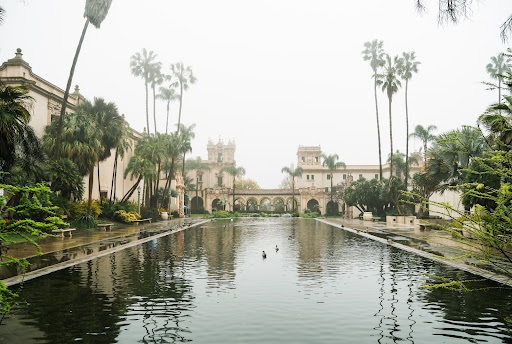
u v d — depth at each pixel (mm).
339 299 8508
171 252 16375
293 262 13711
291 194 84062
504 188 4273
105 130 34469
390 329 6555
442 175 30266
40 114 31547
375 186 48875
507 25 5781
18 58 29516
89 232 26734
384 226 36469
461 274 11266
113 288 9414
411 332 6410
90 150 30172
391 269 12219
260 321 6945
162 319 7031
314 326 6711
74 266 12555
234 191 81750
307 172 90062
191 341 5965
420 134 48250
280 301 8320
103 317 7117
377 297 8672
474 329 6527
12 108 11305
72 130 28891
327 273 11586
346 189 57219
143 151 45094
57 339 6008
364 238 23547
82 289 9281
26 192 5871
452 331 6434
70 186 26422
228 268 12391
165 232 27750
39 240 20344
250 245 19328
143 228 31797
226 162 97500
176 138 51281
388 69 45781
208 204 83250
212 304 8047
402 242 20453
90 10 25484
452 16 4996
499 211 4410
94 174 42531
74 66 26141
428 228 29516
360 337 6172
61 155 28766
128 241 20500
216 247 18375
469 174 12750
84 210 32281
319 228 34219
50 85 33688
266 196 84812
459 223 4824
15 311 7434
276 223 44312
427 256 15000
